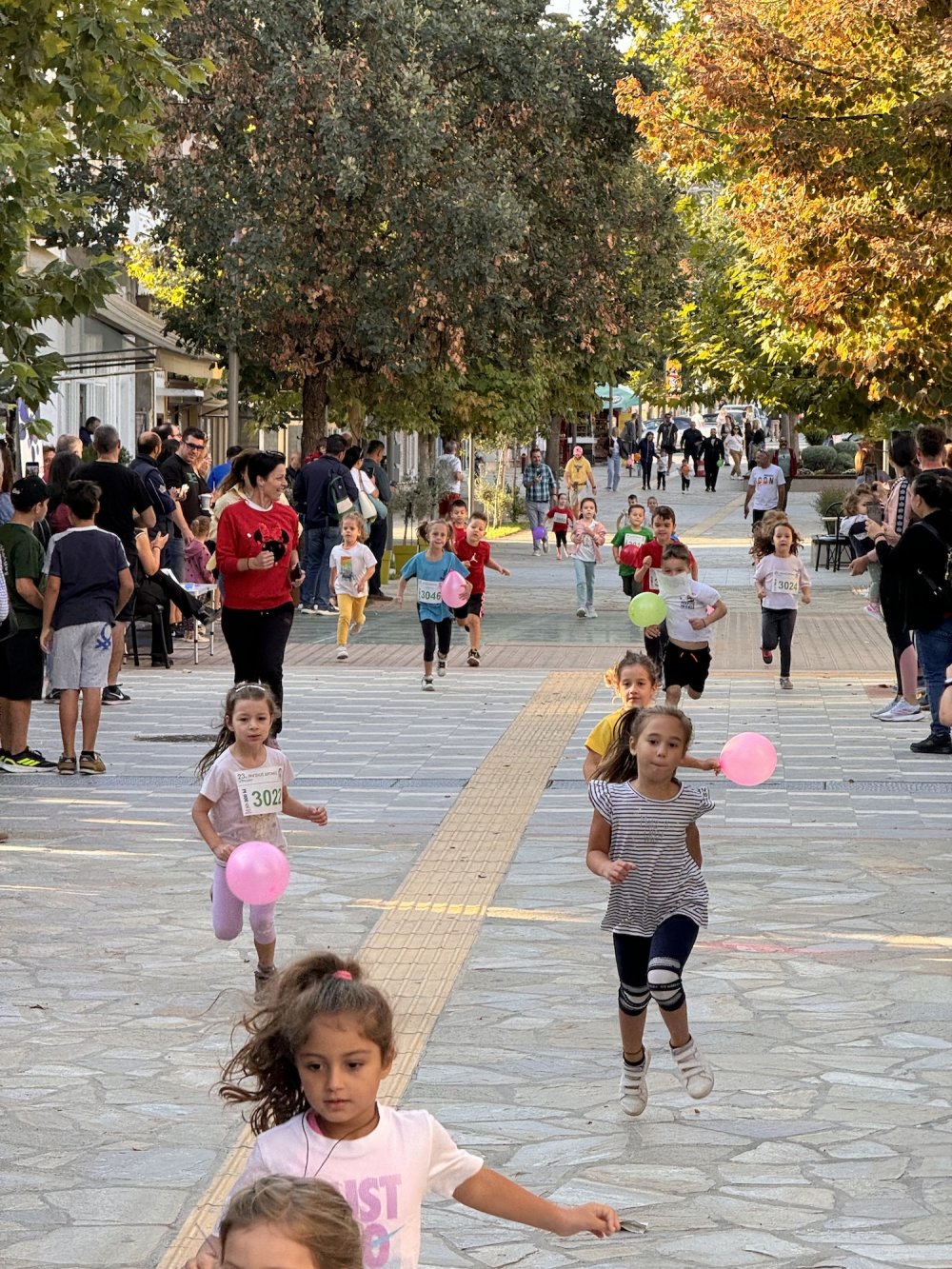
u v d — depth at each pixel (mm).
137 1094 7809
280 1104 4152
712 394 43625
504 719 19297
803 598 21609
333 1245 2865
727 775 7402
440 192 32906
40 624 16062
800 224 24703
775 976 9680
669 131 26688
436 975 9664
